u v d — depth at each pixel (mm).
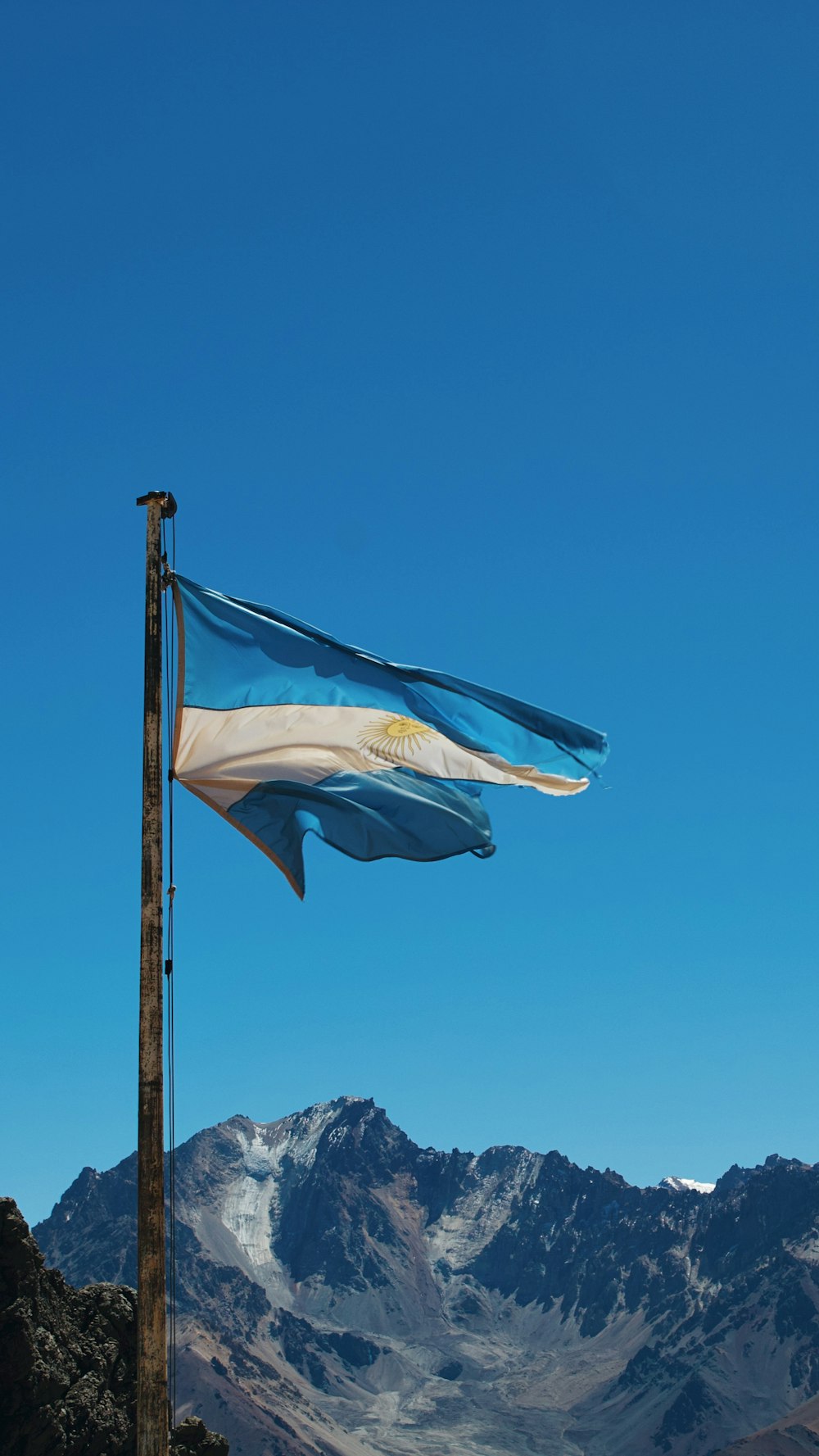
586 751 32031
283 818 29453
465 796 31484
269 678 30562
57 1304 45344
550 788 32125
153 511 27812
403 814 30375
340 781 30406
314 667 31016
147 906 25281
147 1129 24031
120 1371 45781
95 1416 43594
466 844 30438
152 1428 22594
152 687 26750
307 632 31188
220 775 29688
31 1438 41625
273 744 30234
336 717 30891
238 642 30609
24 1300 43125
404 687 31609
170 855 26406
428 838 30234
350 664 31375
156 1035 24562
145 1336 23016
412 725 31375
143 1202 23594
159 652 26969
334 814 29844
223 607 30688
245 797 29562
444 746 31562
